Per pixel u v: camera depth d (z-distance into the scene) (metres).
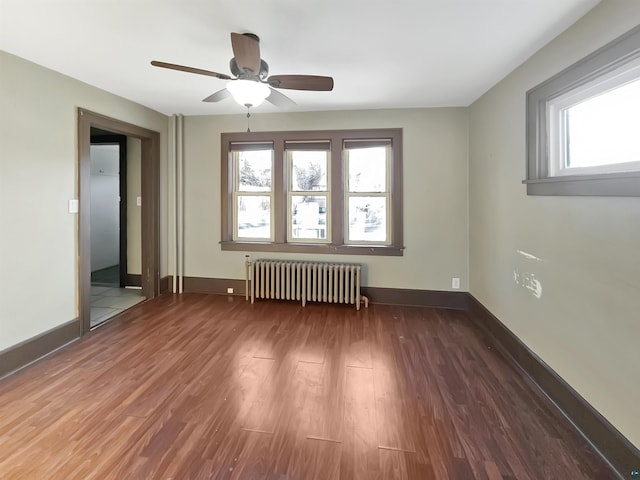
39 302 2.61
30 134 2.51
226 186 4.21
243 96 2.17
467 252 3.79
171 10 1.83
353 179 4.04
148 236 4.12
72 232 2.90
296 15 1.88
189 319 3.44
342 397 2.11
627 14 1.55
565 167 2.14
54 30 2.04
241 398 2.08
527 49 2.27
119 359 2.58
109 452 1.62
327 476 1.50
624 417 1.56
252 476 1.50
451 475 1.52
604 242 1.69
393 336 3.06
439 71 2.68
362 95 3.31
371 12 1.84
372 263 3.97
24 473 1.49
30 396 2.08
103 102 3.18
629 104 1.62
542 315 2.26
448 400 2.09
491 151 3.08
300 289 3.90
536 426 1.86
